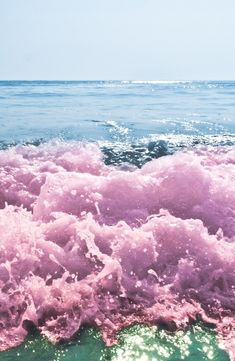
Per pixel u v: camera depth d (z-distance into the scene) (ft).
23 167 21.38
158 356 8.51
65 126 45.03
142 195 16.71
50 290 10.32
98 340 9.02
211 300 10.59
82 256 12.07
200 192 16.75
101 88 230.27
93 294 10.44
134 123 49.52
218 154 26.94
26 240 12.13
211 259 11.96
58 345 8.84
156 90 196.34
